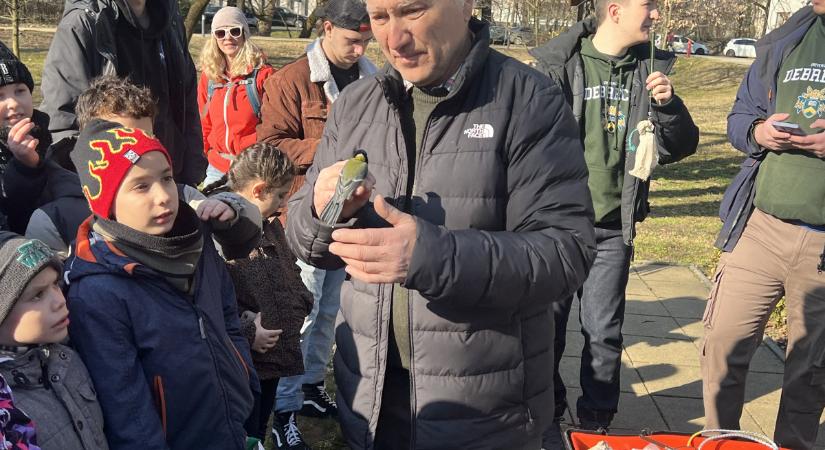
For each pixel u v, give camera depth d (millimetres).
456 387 2125
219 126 5109
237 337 2492
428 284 1879
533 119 2070
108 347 2000
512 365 2160
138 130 2121
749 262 3482
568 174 2098
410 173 2154
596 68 3836
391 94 2125
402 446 2287
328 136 2365
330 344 4152
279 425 3736
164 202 2090
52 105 3213
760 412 4375
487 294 1924
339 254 1880
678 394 4547
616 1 3705
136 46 3416
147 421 2025
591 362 3969
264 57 5164
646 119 3732
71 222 2660
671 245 8070
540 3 13992
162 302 2109
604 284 3879
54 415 1875
